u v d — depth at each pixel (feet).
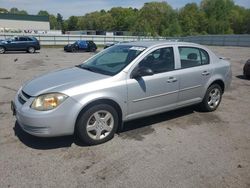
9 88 28.50
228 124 18.03
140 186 11.00
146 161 12.90
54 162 12.64
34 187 10.81
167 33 273.75
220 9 307.78
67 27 481.87
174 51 17.31
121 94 14.61
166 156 13.41
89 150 13.82
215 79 19.66
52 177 11.48
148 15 327.47
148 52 16.02
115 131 15.01
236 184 11.28
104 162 12.73
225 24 285.64
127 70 15.02
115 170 12.09
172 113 19.79
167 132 16.35
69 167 12.25
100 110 14.08
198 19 304.30
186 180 11.45
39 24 245.65
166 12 327.26
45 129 12.96
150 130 16.57
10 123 17.25
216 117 19.34
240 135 16.24
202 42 160.25
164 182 11.28
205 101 19.70
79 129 13.74
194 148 14.33
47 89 13.42
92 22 438.81
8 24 232.73
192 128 17.11
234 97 25.82
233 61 62.80
